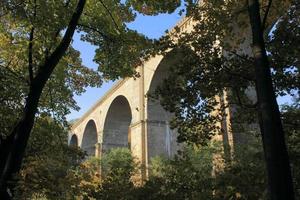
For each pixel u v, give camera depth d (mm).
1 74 18406
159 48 16172
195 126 15695
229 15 15211
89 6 17875
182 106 15492
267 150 10055
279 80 14844
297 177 14281
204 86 15133
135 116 53281
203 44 15133
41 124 20938
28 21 15180
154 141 50594
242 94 15633
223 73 14914
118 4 18359
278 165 9805
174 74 15430
